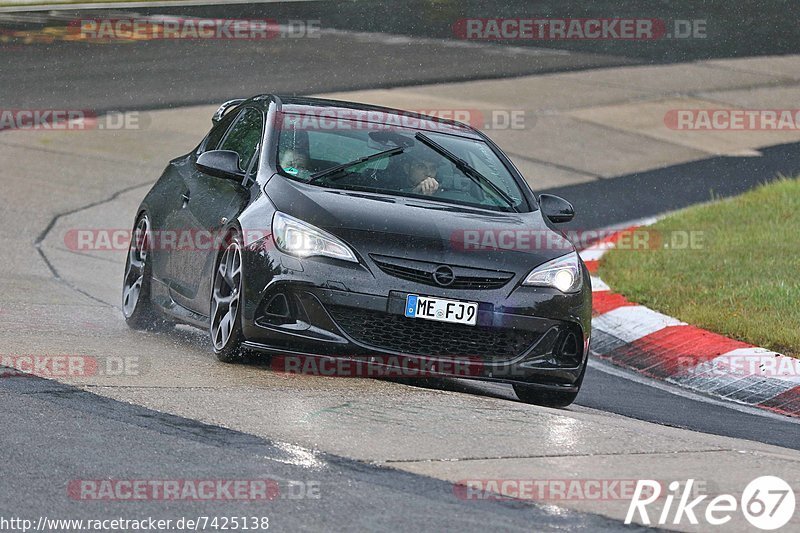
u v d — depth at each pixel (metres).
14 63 68.88
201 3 89.75
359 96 63.84
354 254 23.25
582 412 24.81
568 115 63.62
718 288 36.62
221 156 26.17
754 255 40.28
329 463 17.17
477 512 15.47
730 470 18.30
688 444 19.89
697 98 68.88
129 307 29.78
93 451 17.03
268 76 68.00
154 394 20.53
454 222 24.56
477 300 23.41
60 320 29.28
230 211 25.38
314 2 91.62
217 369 23.42
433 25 84.88
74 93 62.84
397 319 23.16
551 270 24.31
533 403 25.58
